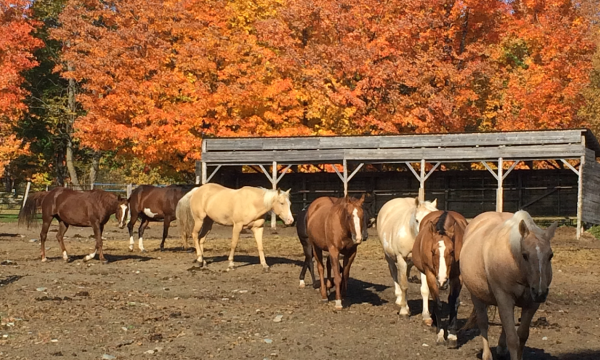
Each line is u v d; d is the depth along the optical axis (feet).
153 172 146.51
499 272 25.23
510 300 25.38
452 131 111.24
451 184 123.24
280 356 30.71
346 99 108.58
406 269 39.47
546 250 23.32
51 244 78.38
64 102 142.00
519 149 98.43
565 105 112.27
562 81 110.93
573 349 32.81
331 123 112.88
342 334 35.06
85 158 157.38
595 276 57.82
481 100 120.26
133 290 48.08
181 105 108.78
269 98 112.47
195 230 62.13
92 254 63.16
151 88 107.14
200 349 31.63
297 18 110.52
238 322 37.47
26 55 112.06
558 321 39.24
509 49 133.59
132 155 117.91
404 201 43.04
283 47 111.04
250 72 111.96
